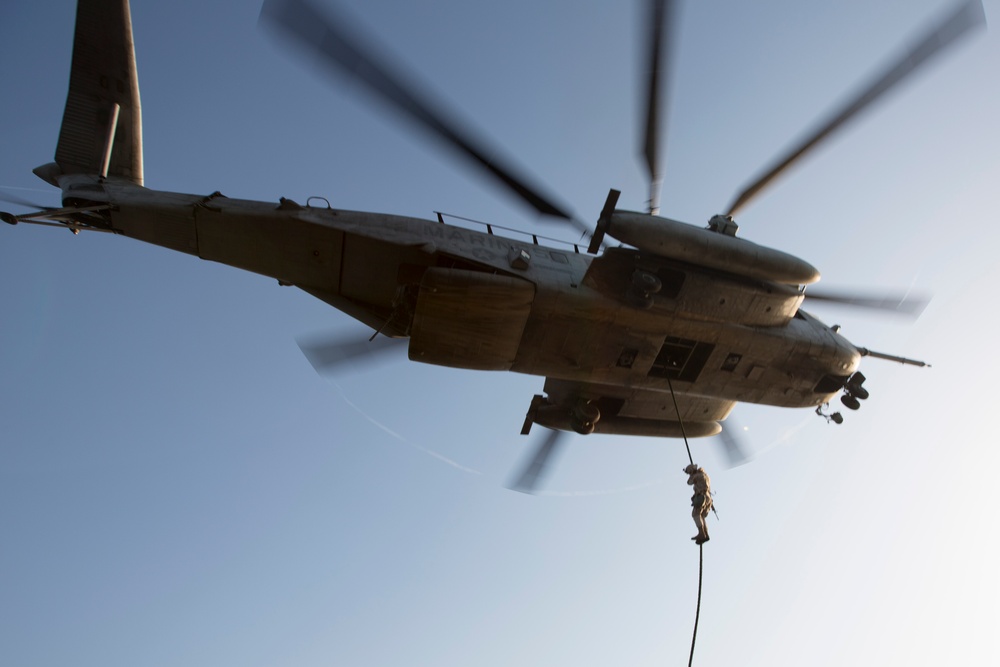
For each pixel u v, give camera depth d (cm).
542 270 1135
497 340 1115
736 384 1314
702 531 1067
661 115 983
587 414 1373
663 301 1159
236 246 1116
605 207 1061
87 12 1295
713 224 1200
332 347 1208
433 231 1123
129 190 1159
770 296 1212
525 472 1530
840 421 1421
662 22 881
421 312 1061
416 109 862
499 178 990
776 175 1116
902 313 1280
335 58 782
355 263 1115
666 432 1484
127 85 1335
